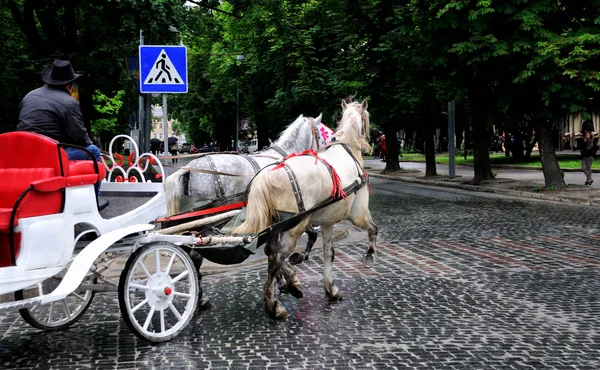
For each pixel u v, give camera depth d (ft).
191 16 81.66
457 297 24.39
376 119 94.58
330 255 24.22
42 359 17.97
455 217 48.85
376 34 92.17
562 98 59.31
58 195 17.72
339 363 17.21
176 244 20.43
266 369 16.83
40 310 23.44
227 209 24.20
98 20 66.03
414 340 19.13
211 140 259.39
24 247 16.79
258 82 140.77
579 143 68.54
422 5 66.59
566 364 16.94
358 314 22.24
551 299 23.90
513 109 66.03
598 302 23.40
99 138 162.71
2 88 74.84
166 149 37.01
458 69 70.79
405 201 61.82
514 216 48.78
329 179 22.29
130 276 18.85
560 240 37.37
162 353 18.34
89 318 22.50
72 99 20.71
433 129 92.32
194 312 21.90
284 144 28.12
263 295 23.40
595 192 60.95
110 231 19.77
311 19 108.06
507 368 16.67
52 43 72.18
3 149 18.02
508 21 60.49
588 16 60.54
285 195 21.16
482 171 77.71
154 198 21.91
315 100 103.60
